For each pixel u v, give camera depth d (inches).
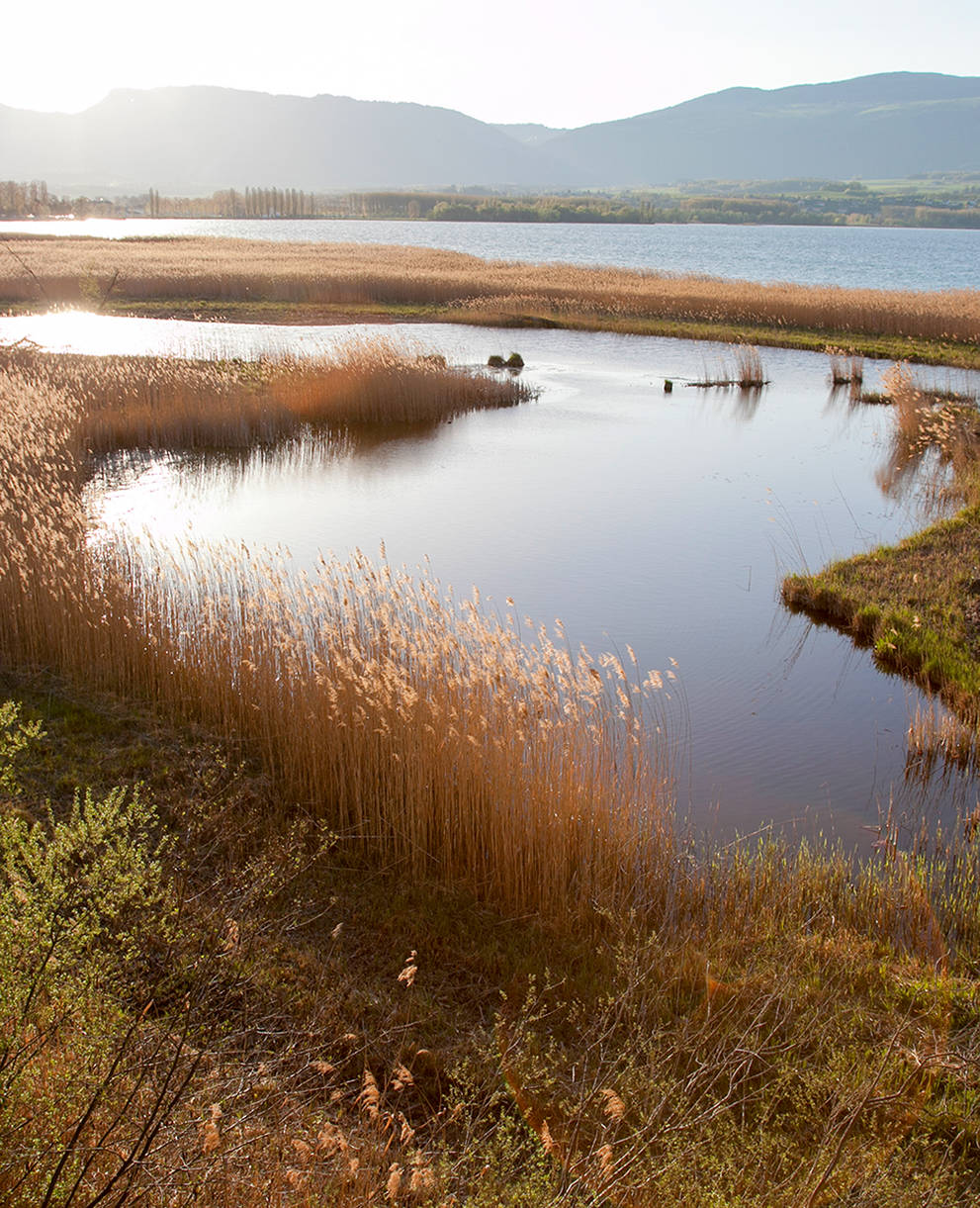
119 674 401.7
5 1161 132.7
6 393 762.2
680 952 254.5
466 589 564.4
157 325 1606.8
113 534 633.0
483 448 934.4
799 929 265.9
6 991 150.3
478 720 316.8
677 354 1509.6
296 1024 214.8
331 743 326.0
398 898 278.4
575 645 486.0
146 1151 133.4
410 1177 161.6
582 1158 174.1
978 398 1101.1
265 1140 163.6
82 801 306.5
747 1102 199.8
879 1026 222.5
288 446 911.7
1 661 410.9
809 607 544.1
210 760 344.2
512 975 248.8
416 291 1989.4
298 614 402.9
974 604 516.1
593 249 5315.0
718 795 352.2
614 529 689.6
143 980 192.9
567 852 290.0
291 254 2938.0
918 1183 175.2
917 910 272.7
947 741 384.5
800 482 825.5
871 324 1641.2
